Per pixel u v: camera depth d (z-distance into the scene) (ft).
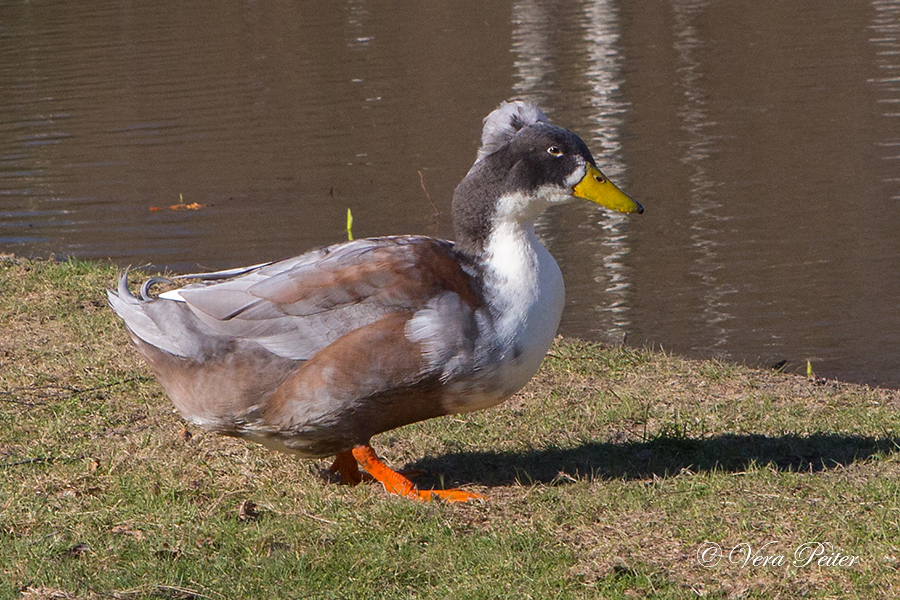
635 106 95.61
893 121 84.79
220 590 22.09
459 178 74.18
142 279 47.57
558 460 29.37
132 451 29.53
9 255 52.90
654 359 39.11
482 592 21.94
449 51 124.88
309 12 158.10
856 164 74.23
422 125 90.68
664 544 23.85
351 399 24.90
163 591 21.99
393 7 160.76
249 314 24.97
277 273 25.58
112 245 62.03
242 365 25.08
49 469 28.19
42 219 67.62
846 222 62.44
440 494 26.61
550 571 22.74
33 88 108.37
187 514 25.46
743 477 27.32
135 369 35.88
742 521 24.56
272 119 93.76
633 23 140.67
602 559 23.24
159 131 90.38
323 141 86.12
